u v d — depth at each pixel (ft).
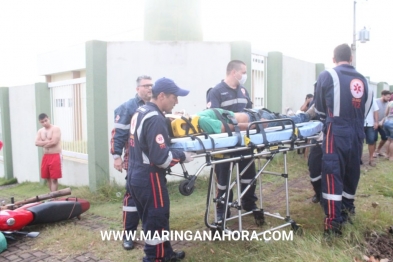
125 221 12.75
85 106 24.79
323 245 11.34
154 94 10.50
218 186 14.17
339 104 11.98
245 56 23.12
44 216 15.26
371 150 23.97
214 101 14.10
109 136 22.31
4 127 34.86
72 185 25.93
